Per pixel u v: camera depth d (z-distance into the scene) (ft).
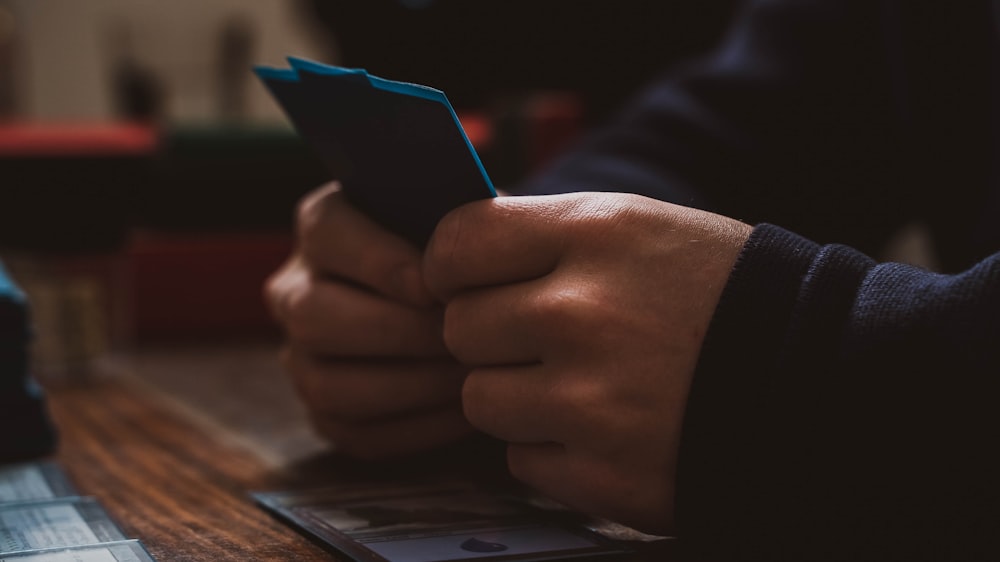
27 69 10.75
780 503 1.43
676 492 1.48
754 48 3.39
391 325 2.08
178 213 5.03
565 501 1.62
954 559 1.38
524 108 5.50
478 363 1.70
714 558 1.53
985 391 1.35
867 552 1.42
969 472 1.36
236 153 4.99
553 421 1.57
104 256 5.10
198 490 2.05
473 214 1.68
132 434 2.72
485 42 6.42
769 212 3.28
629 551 1.55
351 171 1.94
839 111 3.29
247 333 5.14
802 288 1.48
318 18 6.59
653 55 6.51
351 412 2.21
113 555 1.56
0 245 4.94
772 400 1.43
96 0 10.66
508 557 1.51
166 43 10.25
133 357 4.50
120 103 9.31
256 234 5.14
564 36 6.44
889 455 1.40
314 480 2.13
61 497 1.99
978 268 1.45
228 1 10.74
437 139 1.58
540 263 1.64
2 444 2.35
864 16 3.26
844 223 3.38
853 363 1.41
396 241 2.02
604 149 3.28
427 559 1.50
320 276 2.25
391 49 6.41
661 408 1.50
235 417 2.98
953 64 3.02
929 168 3.16
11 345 2.36
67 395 3.43
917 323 1.40
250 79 10.56
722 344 1.46
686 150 3.21
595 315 1.54
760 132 3.26
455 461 2.31
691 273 1.55
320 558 1.56
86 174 5.01
